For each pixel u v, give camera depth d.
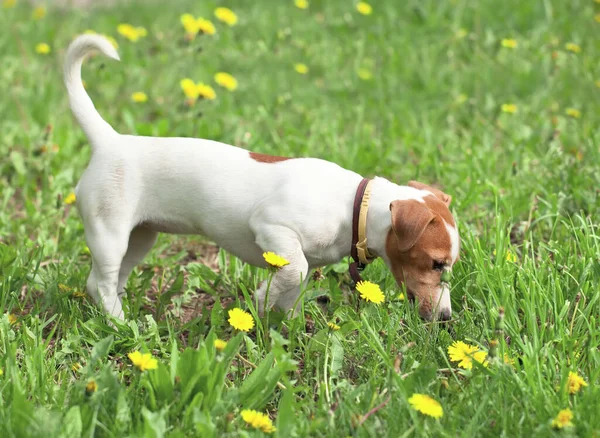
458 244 4.55
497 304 4.56
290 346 4.37
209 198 4.70
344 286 5.38
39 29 10.79
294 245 4.53
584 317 4.45
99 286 4.85
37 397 3.84
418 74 9.20
